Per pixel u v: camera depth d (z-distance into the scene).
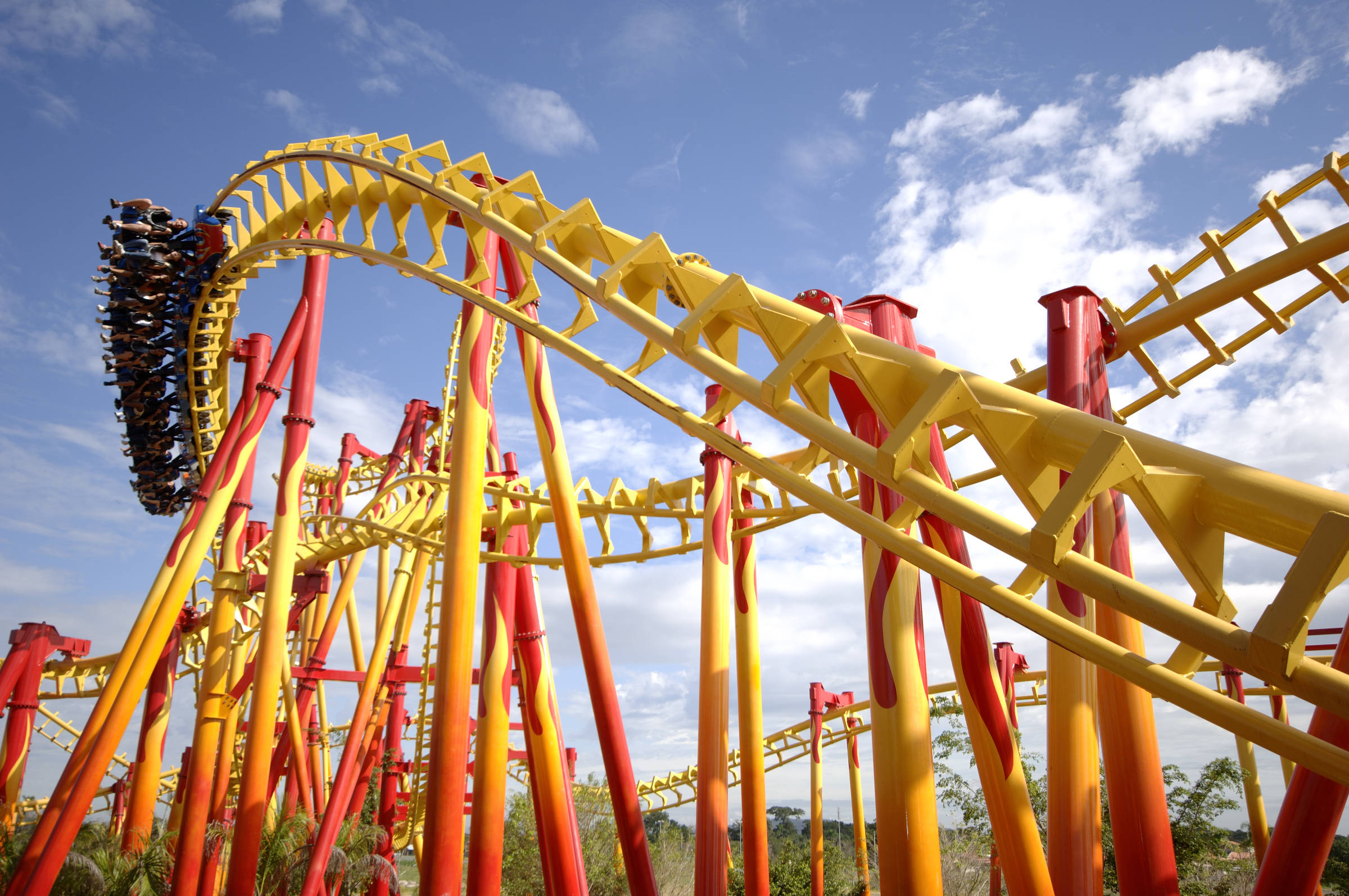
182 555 18.81
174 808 25.22
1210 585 4.48
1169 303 11.16
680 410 7.18
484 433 11.89
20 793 21.64
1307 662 3.51
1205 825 21.80
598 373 8.04
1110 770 6.73
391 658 24.31
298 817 20.23
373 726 23.39
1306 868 5.48
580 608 11.76
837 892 34.62
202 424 23.53
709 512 15.25
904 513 6.12
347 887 23.06
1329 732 5.32
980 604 7.07
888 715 6.96
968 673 6.98
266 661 15.62
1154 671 4.37
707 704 14.18
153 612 18.05
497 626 12.67
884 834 6.78
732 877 35.19
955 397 5.02
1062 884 6.64
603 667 11.57
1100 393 7.63
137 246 18.83
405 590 23.95
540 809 12.52
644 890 10.84
